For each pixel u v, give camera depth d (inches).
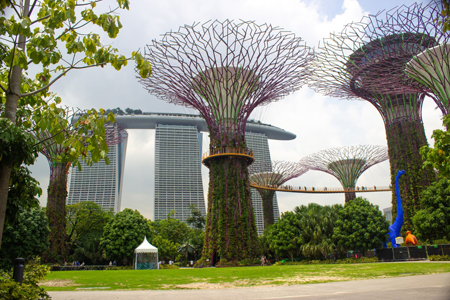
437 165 526.6
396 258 1483.8
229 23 1492.4
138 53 327.3
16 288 293.7
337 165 2859.3
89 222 2468.0
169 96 1836.9
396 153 2007.9
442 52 1417.3
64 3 313.9
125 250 1964.8
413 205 1892.2
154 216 4958.2
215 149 1779.0
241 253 1632.6
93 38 327.9
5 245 1422.2
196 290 550.0
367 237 1595.7
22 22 282.8
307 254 1744.6
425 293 385.4
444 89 1456.7
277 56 1620.3
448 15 337.4
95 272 1144.2
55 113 326.6
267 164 3174.2
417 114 2030.0
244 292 492.7
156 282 708.0
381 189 3196.4
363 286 510.6
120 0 328.8
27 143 299.1
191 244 2691.9
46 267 425.4
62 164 1877.5
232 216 1681.8
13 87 314.7
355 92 2020.2
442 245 1337.4
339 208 1929.1
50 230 1637.6
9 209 338.6
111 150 5000.0
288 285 583.8
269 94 1747.0
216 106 1768.0
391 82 1622.8
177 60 1555.1
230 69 1764.3
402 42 1508.4
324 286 537.6
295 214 1930.4
